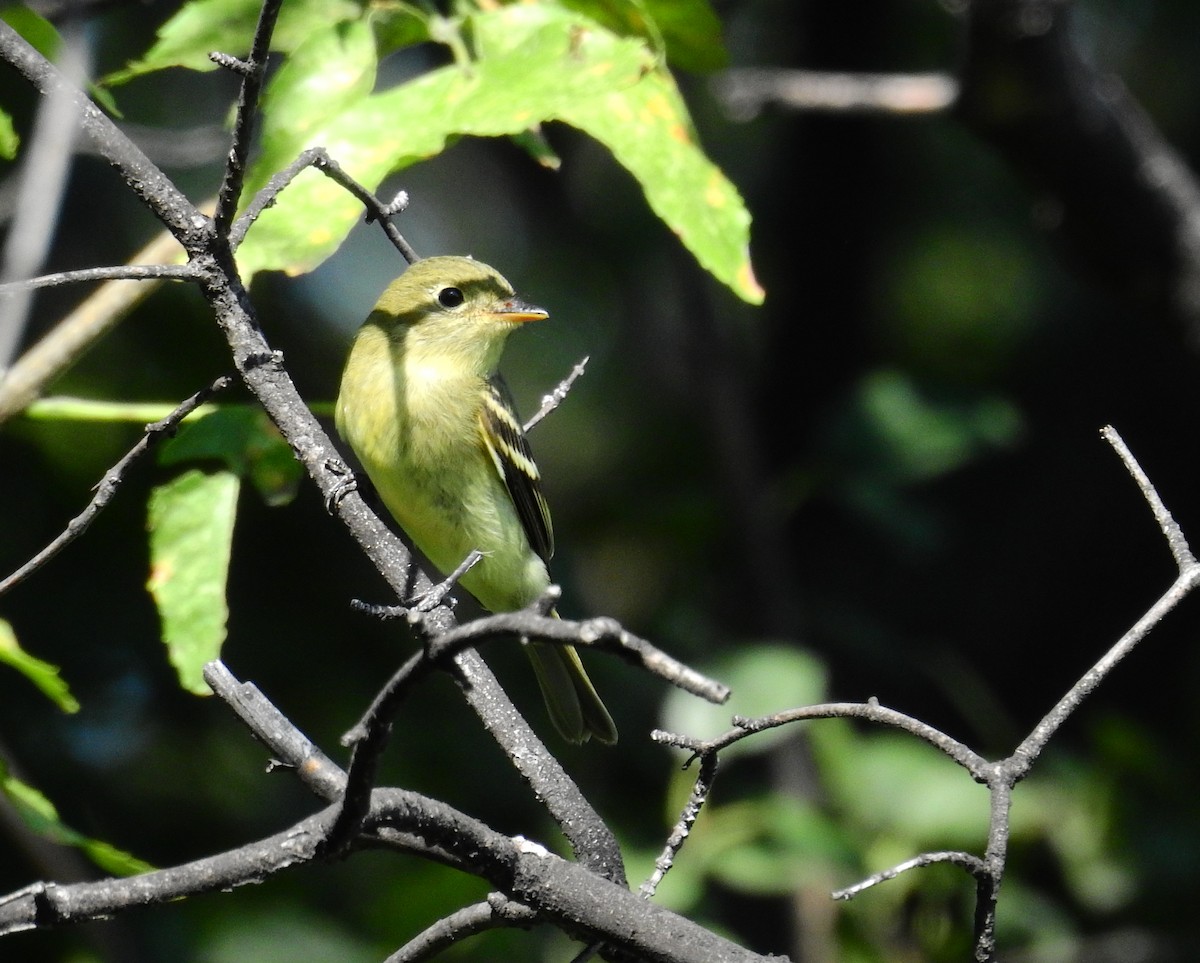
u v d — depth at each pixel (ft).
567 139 52.06
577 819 18.65
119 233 43.68
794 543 48.67
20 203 17.37
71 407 24.22
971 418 40.57
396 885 34.65
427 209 58.29
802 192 49.52
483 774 39.22
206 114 47.26
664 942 16.28
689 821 17.17
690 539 43.86
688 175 21.77
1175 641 50.88
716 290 52.65
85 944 31.12
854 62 50.34
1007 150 36.01
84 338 24.34
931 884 33.12
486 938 34.17
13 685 37.06
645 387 54.13
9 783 20.80
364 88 22.52
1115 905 35.45
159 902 15.65
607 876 18.44
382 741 14.52
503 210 58.39
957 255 54.60
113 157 18.65
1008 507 52.85
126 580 37.60
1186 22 54.19
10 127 21.72
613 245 53.62
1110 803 35.83
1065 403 53.62
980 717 43.14
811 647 42.98
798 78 37.91
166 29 23.75
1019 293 54.49
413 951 17.08
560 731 30.89
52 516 37.45
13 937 30.30
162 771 38.81
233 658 38.04
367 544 20.54
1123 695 50.47
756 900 36.70
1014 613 51.11
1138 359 53.47
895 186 53.98
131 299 24.38
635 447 53.11
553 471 53.98
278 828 39.32
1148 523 51.88
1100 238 36.22
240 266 21.38
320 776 16.48
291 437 20.02
